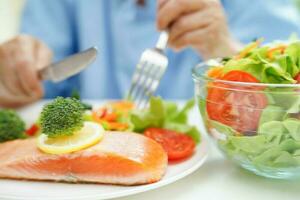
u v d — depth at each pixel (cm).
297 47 43
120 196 40
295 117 40
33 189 42
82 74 99
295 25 91
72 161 43
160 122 53
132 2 97
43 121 44
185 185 44
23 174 44
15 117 54
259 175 45
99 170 43
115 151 43
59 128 44
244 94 40
